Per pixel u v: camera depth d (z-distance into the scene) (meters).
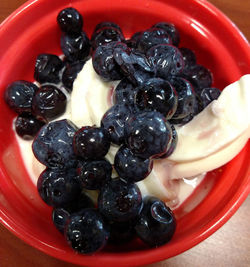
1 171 0.12
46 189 0.10
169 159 0.12
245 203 0.13
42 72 0.13
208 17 0.13
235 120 0.11
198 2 0.13
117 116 0.10
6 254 0.12
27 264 0.12
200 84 0.13
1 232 0.12
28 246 0.12
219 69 0.13
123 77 0.11
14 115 0.13
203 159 0.12
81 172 0.10
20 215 0.11
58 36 0.14
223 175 0.12
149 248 0.10
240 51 0.13
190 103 0.11
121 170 0.10
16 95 0.12
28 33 0.13
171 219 0.10
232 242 0.12
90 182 0.10
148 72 0.10
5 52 0.13
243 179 0.11
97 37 0.13
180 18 0.14
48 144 0.10
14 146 0.13
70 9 0.13
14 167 0.13
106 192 0.10
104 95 0.12
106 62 0.11
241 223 0.13
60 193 0.10
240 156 0.12
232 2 0.15
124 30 0.15
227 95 0.12
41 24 0.14
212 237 0.12
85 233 0.09
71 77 0.13
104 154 0.10
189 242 0.10
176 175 0.12
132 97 0.10
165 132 0.09
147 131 0.09
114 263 0.09
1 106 0.13
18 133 0.13
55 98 0.12
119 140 0.10
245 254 0.12
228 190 0.11
